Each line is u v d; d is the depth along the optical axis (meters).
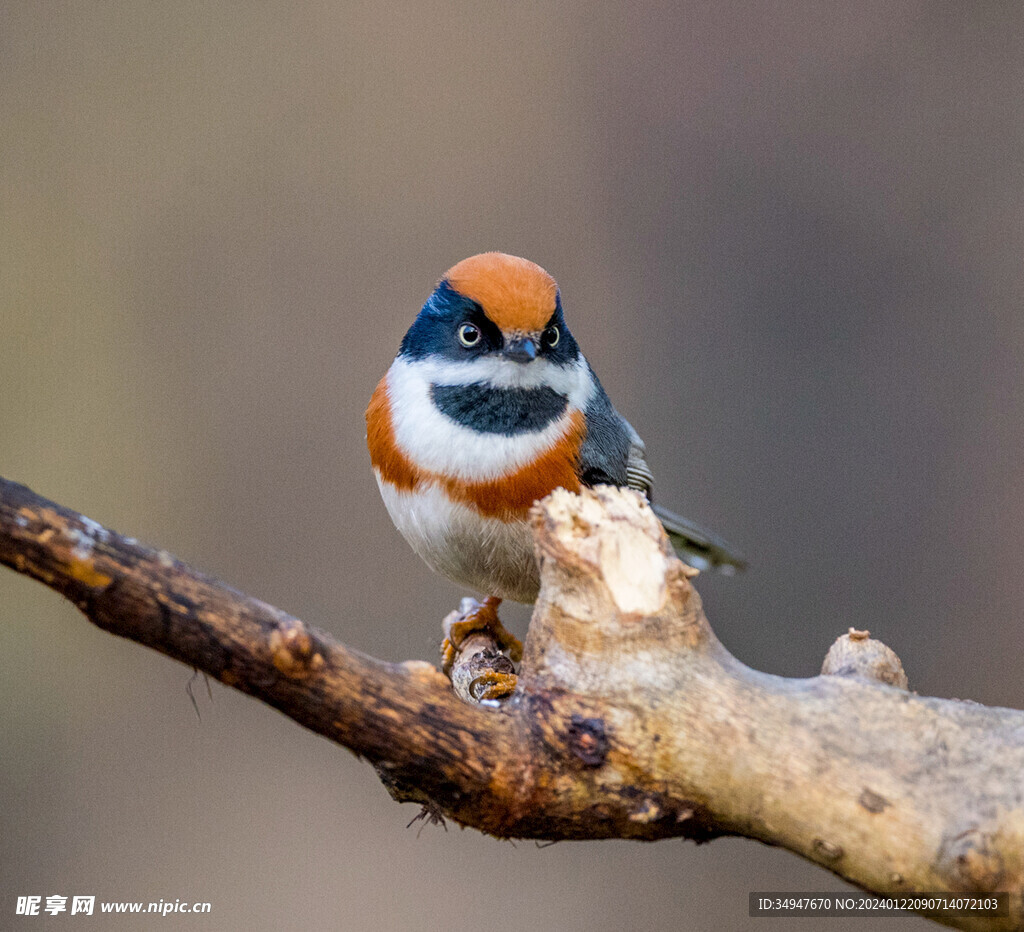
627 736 4.77
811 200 14.12
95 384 13.37
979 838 4.44
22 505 4.35
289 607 13.07
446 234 14.41
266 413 13.66
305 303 14.09
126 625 4.48
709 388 13.88
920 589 12.66
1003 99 13.81
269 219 14.24
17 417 13.12
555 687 4.90
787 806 4.64
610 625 4.88
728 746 4.71
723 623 12.75
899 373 13.44
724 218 14.31
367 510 13.37
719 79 14.50
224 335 13.83
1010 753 4.61
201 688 12.34
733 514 13.33
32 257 13.58
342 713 4.62
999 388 13.10
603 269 14.41
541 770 4.83
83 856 11.57
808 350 13.77
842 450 13.31
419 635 12.91
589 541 4.96
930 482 13.00
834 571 12.92
